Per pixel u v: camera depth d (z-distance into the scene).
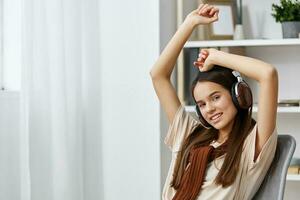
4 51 3.14
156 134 3.39
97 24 3.44
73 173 3.20
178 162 1.97
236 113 1.89
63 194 3.13
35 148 3.01
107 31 3.44
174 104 2.07
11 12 3.14
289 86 3.77
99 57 3.45
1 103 2.87
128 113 3.43
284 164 1.86
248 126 1.89
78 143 3.25
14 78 3.14
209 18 1.98
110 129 3.46
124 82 3.43
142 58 3.40
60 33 3.09
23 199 2.94
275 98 1.82
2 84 3.13
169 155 3.64
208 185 1.86
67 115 3.14
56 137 3.09
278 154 1.90
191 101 3.62
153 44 3.38
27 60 2.93
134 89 3.42
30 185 3.01
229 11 3.74
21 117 2.92
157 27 3.37
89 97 3.42
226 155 1.85
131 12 3.41
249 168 1.85
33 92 2.97
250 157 1.85
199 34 3.72
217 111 1.88
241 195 1.87
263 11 3.80
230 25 3.72
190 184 1.88
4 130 2.90
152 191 3.42
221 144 1.91
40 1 3.00
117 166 3.46
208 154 1.89
